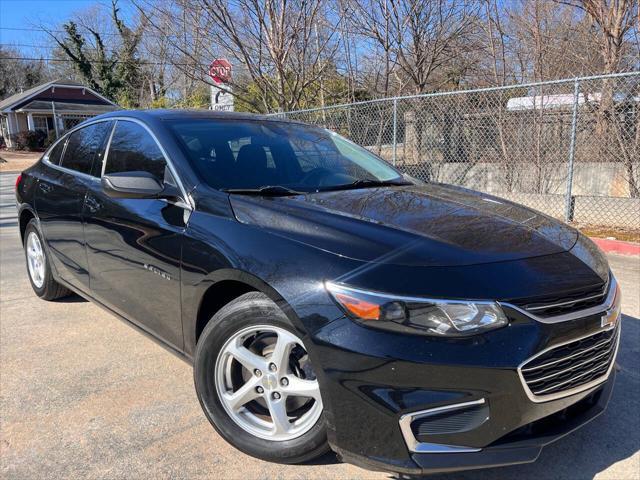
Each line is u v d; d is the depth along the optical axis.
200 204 2.80
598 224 8.08
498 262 2.23
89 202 3.60
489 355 2.01
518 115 9.68
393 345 2.02
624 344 3.79
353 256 2.21
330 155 3.72
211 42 10.56
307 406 2.43
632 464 2.51
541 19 10.75
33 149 39.34
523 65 11.46
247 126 3.62
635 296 4.82
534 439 2.18
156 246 2.93
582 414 2.40
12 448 2.62
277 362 2.36
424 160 10.55
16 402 3.04
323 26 10.79
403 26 11.67
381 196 3.01
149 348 3.78
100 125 3.94
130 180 2.87
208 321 2.75
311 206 2.67
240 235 2.52
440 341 2.01
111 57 40.59
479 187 10.21
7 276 5.62
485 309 2.05
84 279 3.80
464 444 2.07
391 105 10.57
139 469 2.46
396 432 2.05
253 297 2.43
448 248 2.28
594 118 9.02
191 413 2.94
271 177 3.16
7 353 3.69
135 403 3.04
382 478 2.40
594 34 9.52
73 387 3.22
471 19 11.73
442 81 13.53
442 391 2.01
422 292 2.06
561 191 9.46
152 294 3.03
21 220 4.83
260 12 9.79
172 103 18.25
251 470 2.46
